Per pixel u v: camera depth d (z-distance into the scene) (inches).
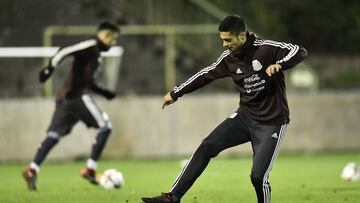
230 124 973.8
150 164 2137.1
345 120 2417.6
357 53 3425.2
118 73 2518.5
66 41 2322.8
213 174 1779.0
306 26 3447.3
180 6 2662.4
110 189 1445.6
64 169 2003.0
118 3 2706.7
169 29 2372.0
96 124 1471.5
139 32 2361.0
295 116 2390.5
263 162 934.4
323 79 3257.9
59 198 1280.8
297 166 1985.7
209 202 1182.9
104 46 1467.8
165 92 2347.4
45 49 2261.3
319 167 1953.7
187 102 2320.4
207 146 968.9
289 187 1438.2
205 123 2327.8
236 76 959.0
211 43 2581.2
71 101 1470.2
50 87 2282.2
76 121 1497.3
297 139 2393.0
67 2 2667.3
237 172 1834.4
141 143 2298.2
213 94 2363.4
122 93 2549.2
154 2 2687.0
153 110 2303.2
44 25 2608.3
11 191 1428.4
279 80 949.8
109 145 2283.5
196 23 2642.7
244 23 936.3
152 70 2586.1
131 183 1581.0
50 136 1471.5
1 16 2593.5
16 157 2226.9
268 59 935.0
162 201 951.6
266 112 948.6
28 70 2474.2
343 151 2417.6
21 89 2458.2
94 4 2694.4
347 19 3494.1
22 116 2230.6
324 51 3435.0
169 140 2309.3
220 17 2625.5
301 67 2474.2
